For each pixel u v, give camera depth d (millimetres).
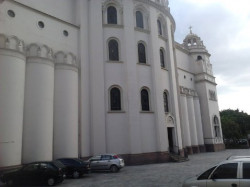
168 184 14211
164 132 27891
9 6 20734
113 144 25094
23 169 14875
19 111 18547
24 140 19203
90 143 24453
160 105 28281
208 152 43188
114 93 26469
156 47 29734
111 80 26406
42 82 20531
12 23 20688
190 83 46219
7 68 18344
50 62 21469
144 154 26031
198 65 48031
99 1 27672
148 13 30109
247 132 70312
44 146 19672
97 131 24609
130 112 26078
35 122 19641
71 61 24422
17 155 17922
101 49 26562
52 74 21656
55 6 25297
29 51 21219
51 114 20859
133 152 25328
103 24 27484
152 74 28688
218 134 48094
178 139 29969
